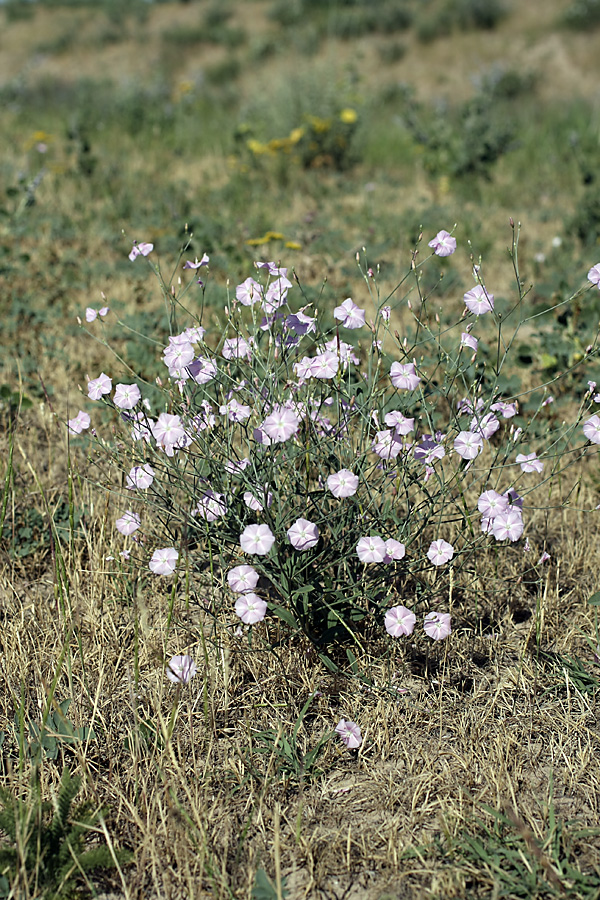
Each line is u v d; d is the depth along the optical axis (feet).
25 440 12.39
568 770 7.33
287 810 7.02
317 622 8.66
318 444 8.82
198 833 6.53
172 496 9.29
